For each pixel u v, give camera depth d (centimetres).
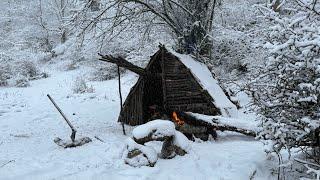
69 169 774
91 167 784
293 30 577
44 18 3438
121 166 786
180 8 1410
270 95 622
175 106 1072
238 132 965
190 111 1063
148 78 1177
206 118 983
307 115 595
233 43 1658
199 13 1386
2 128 1228
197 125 999
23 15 3447
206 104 1052
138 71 1109
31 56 2627
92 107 1534
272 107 607
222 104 1046
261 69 654
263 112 623
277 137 598
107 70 2270
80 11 1352
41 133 1138
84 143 964
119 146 927
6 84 2209
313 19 619
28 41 3284
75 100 1691
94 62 2311
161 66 1109
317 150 683
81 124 1248
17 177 731
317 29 566
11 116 1421
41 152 915
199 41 1396
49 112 1464
